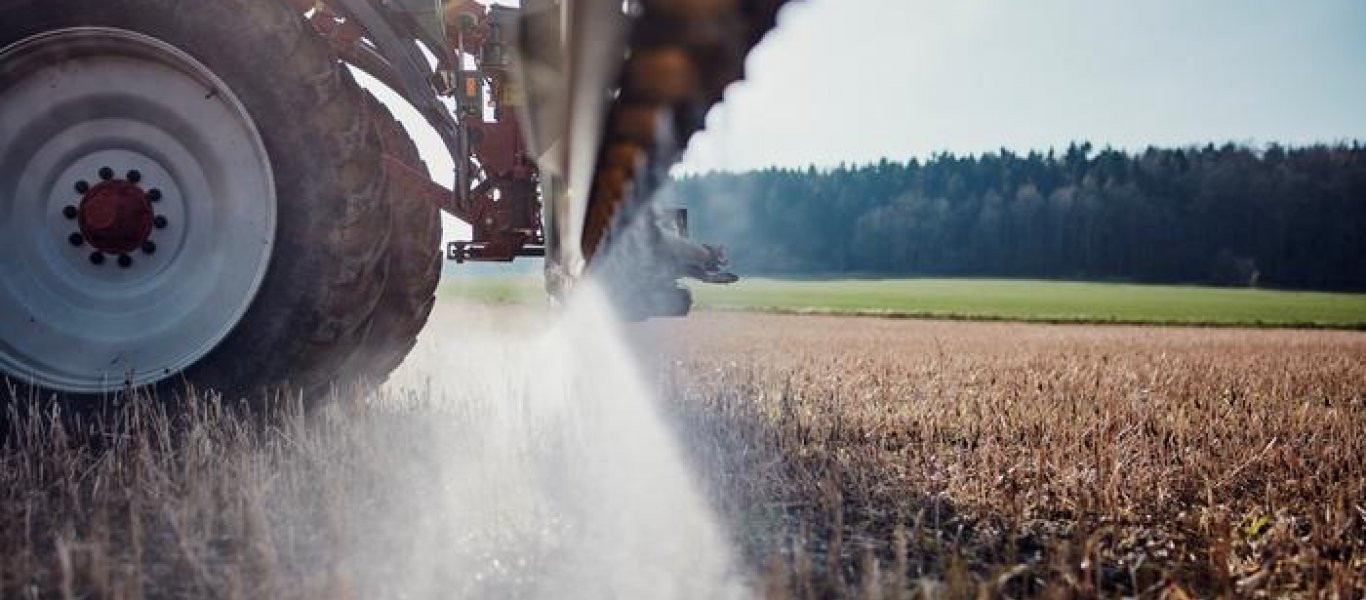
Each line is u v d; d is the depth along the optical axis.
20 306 3.38
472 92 4.12
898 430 4.68
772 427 4.26
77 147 3.43
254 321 3.40
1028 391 6.63
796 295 51.84
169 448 3.11
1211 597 2.36
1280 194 75.94
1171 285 75.88
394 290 4.86
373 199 3.48
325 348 3.45
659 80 1.46
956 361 10.32
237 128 3.44
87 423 3.32
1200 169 81.06
